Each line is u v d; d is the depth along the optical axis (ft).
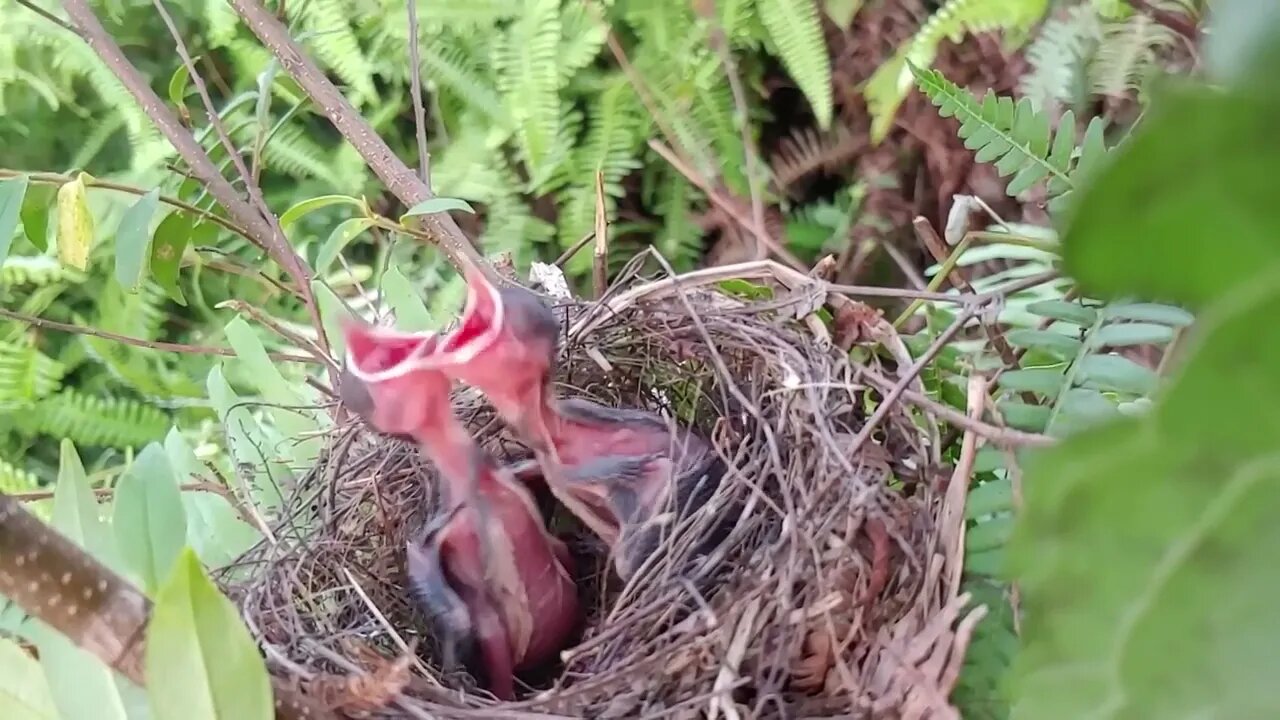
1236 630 0.27
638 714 0.63
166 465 0.62
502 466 0.84
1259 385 0.23
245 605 0.74
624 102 1.41
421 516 0.86
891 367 0.88
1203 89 0.20
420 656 0.78
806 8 1.28
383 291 0.99
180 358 1.59
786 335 0.81
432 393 0.76
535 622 0.80
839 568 0.64
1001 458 0.67
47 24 1.51
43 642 0.59
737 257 1.41
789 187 1.45
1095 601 0.29
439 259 1.51
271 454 0.96
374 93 1.44
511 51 1.39
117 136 1.64
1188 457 0.25
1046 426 0.66
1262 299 0.22
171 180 1.40
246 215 0.92
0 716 0.61
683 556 0.73
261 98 0.90
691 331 0.85
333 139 1.59
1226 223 0.21
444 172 1.47
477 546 0.79
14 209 0.72
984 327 0.75
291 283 1.17
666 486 0.78
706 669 0.64
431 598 0.76
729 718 0.60
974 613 0.59
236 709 0.49
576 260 1.44
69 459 0.65
